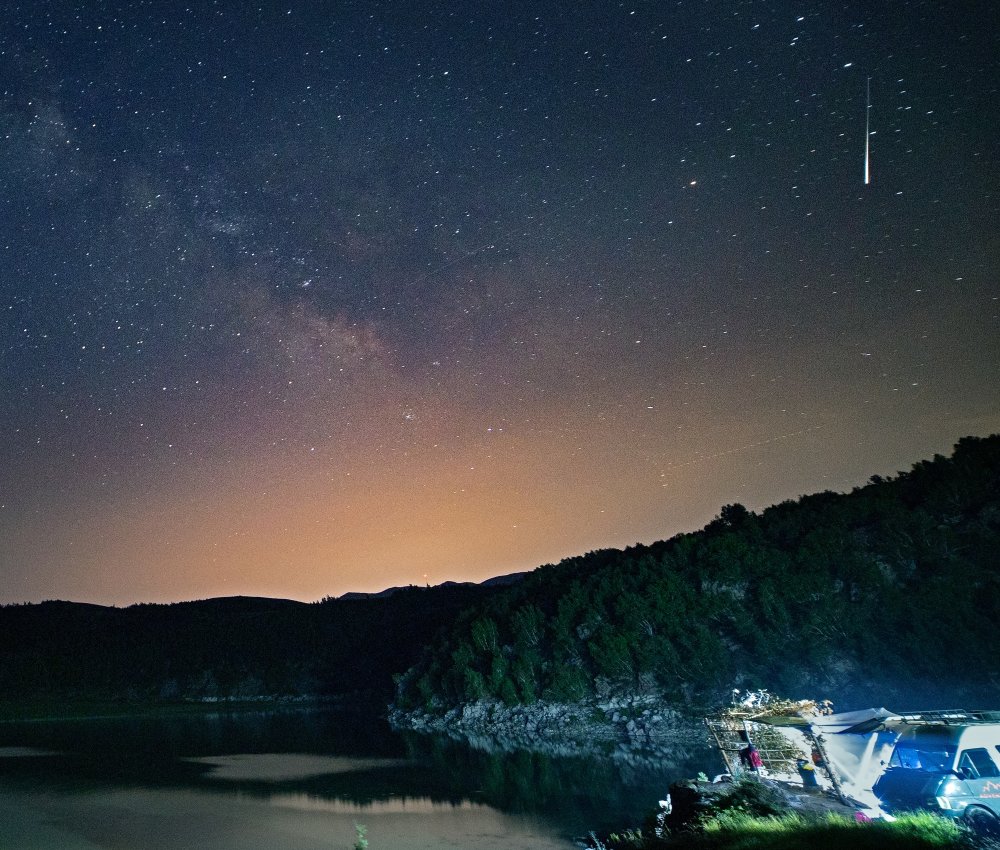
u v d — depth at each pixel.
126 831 34.78
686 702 66.56
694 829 14.19
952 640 53.41
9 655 183.00
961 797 12.76
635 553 106.94
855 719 16.66
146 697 156.50
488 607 111.06
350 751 64.62
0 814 39.34
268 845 31.45
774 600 69.19
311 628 183.88
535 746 63.38
